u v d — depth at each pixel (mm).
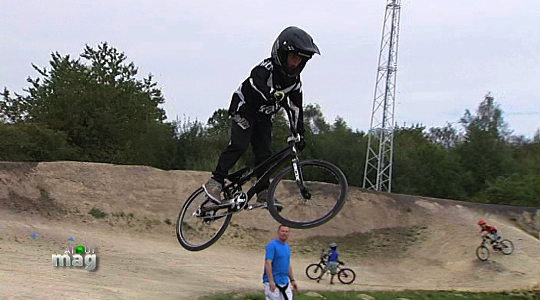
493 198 36906
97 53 37812
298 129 6000
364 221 24797
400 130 68438
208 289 14203
